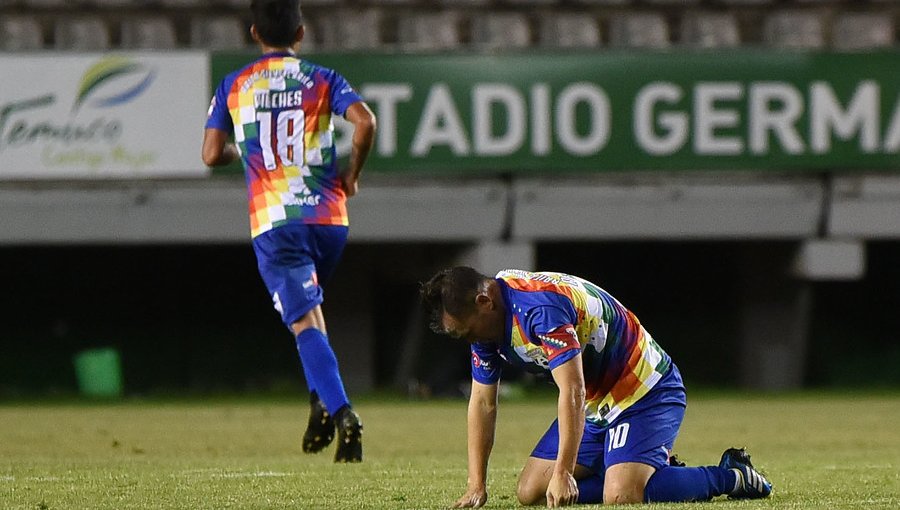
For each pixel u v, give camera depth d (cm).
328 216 2209
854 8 6631
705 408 4719
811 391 5959
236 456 2692
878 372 6488
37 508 1656
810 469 2322
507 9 6538
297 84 2202
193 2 6444
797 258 6016
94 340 6344
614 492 1606
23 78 5541
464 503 1619
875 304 6756
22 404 5169
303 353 2188
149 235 5644
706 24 6600
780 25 6625
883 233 5922
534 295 1541
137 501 1739
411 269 6178
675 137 5784
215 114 2255
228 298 6531
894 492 1847
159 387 6141
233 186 5656
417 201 5716
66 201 5591
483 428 1641
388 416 4378
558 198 5788
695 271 6812
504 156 5734
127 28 6419
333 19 6450
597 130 5766
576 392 1516
